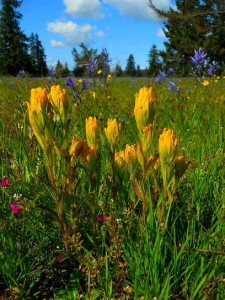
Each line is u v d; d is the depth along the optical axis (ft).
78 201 1.16
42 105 0.98
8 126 1.85
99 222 1.14
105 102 2.67
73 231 1.08
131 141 1.83
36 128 1.00
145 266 0.95
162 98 3.32
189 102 2.82
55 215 1.05
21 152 1.55
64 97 1.03
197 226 1.19
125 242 1.09
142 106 1.02
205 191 1.33
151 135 1.01
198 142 1.84
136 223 1.16
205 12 13.16
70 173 1.05
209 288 0.93
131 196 1.16
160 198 1.06
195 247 1.06
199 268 0.96
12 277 1.02
